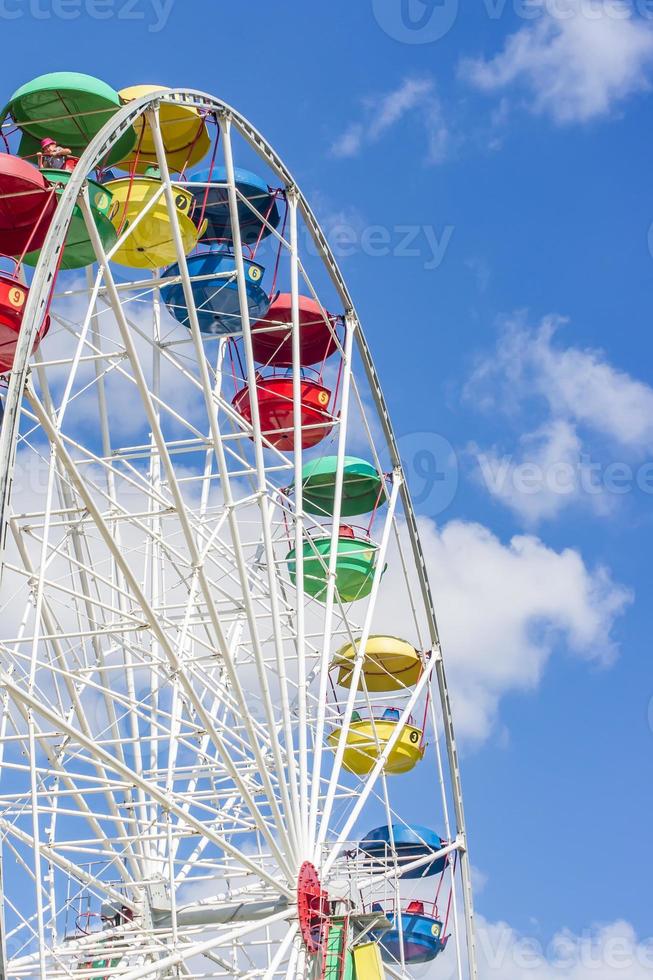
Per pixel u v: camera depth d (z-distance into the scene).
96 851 29.97
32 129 33.12
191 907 34.06
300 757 33.16
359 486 41.88
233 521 29.80
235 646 36.91
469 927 39.81
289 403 38.00
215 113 32.38
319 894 32.62
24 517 28.66
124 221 30.72
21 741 28.02
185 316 37.00
